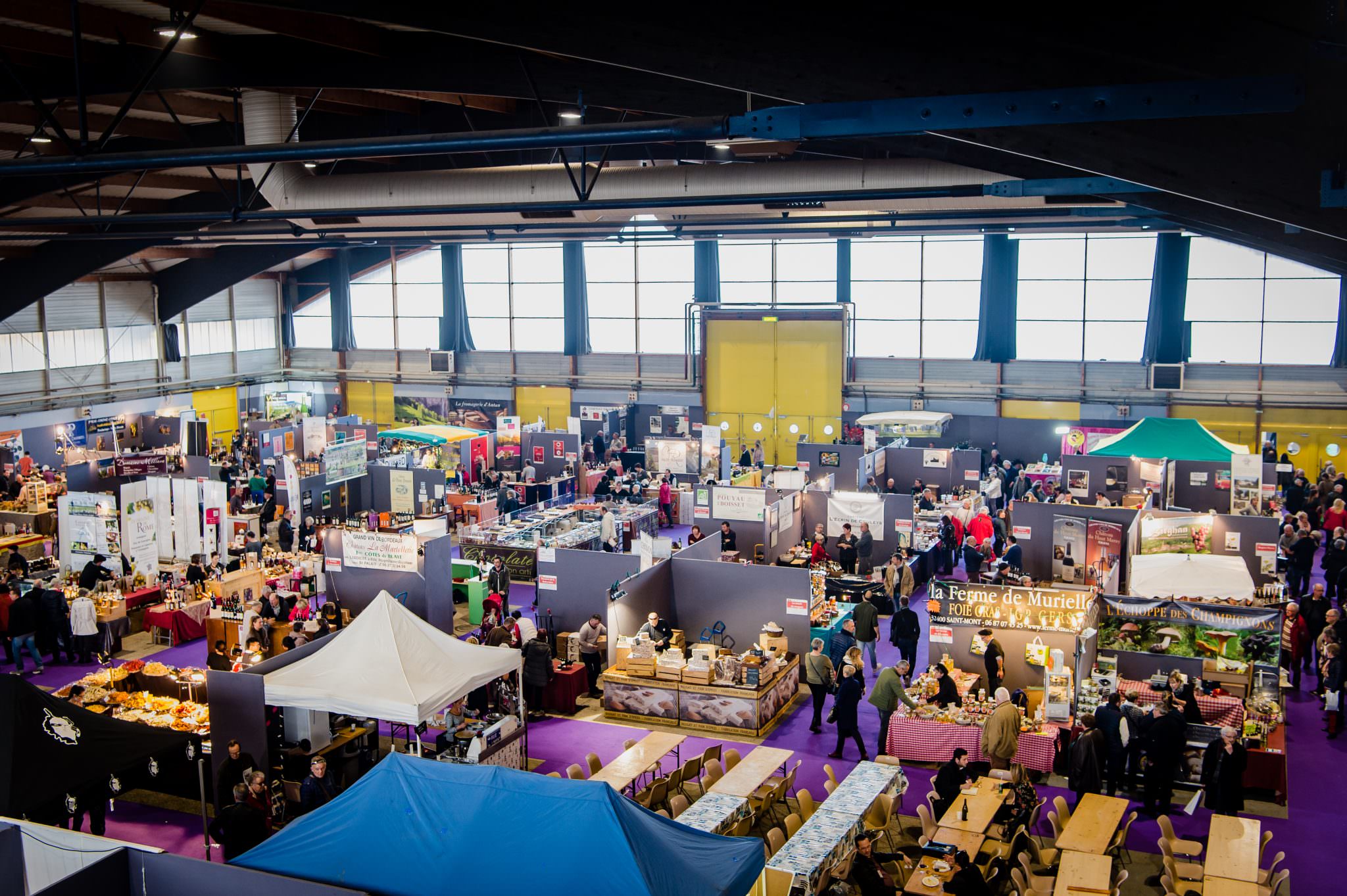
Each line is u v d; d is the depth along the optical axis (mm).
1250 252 31594
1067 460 27109
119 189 26984
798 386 36531
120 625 19578
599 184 17609
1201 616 15086
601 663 16969
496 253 39812
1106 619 15516
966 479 28609
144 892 8141
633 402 38406
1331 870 11445
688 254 37469
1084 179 13289
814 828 10555
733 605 17797
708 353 37312
